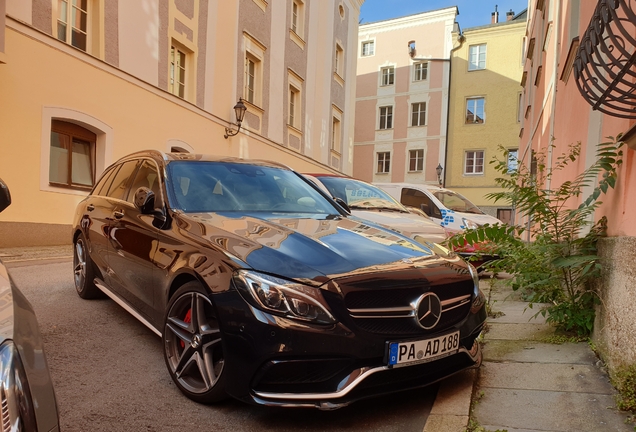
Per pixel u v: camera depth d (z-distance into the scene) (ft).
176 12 41.93
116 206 14.37
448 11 102.37
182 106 42.93
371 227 12.09
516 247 14.53
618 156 11.85
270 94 57.77
